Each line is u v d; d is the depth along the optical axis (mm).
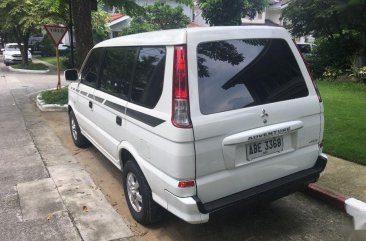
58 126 8594
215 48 3385
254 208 4480
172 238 3896
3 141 7363
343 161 5590
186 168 3133
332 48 15555
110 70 4773
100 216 4332
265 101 3525
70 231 4020
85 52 10703
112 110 4422
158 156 3393
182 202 3168
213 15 24266
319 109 3922
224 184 3336
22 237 3920
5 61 28188
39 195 4895
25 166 5973
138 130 3738
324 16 14391
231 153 3293
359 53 14789
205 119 3168
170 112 3211
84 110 5797
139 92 3822
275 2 37438
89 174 5637
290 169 3775
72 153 6633
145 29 25422
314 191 4684
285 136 3688
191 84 3176
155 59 3609
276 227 4090
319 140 4000
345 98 10477
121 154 4371
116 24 29672
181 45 3225
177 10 26984
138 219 4090
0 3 22125
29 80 18703
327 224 4133
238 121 3318
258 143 3482
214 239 3879
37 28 22344
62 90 11547
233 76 3416
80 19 10547
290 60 3834
